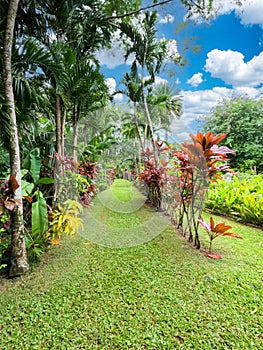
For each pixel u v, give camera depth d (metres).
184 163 2.58
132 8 3.87
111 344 1.28
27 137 2.80
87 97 2.69
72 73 2.66
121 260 2.29
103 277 1.97
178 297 1.70
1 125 1.88
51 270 2.10
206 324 1.43
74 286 1.84
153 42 4.26
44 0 2.59
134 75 4.02
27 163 2.53
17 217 2.01
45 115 3.04
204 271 2.07
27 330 1.38
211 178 2.60
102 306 1.60
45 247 2.53
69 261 2.26
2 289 1.81
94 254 2.42
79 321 1.45
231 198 3.85
